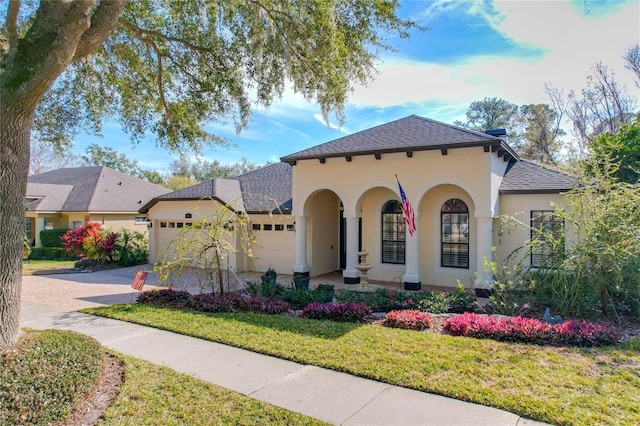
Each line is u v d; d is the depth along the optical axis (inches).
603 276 335.9
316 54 366.3
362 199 577.3
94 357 216.8
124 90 451.5
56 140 432.1
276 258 679.7
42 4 230.7
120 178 1173.1
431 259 559.5
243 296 428.8
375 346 258.1
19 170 227.6
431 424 162.2
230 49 418.6
